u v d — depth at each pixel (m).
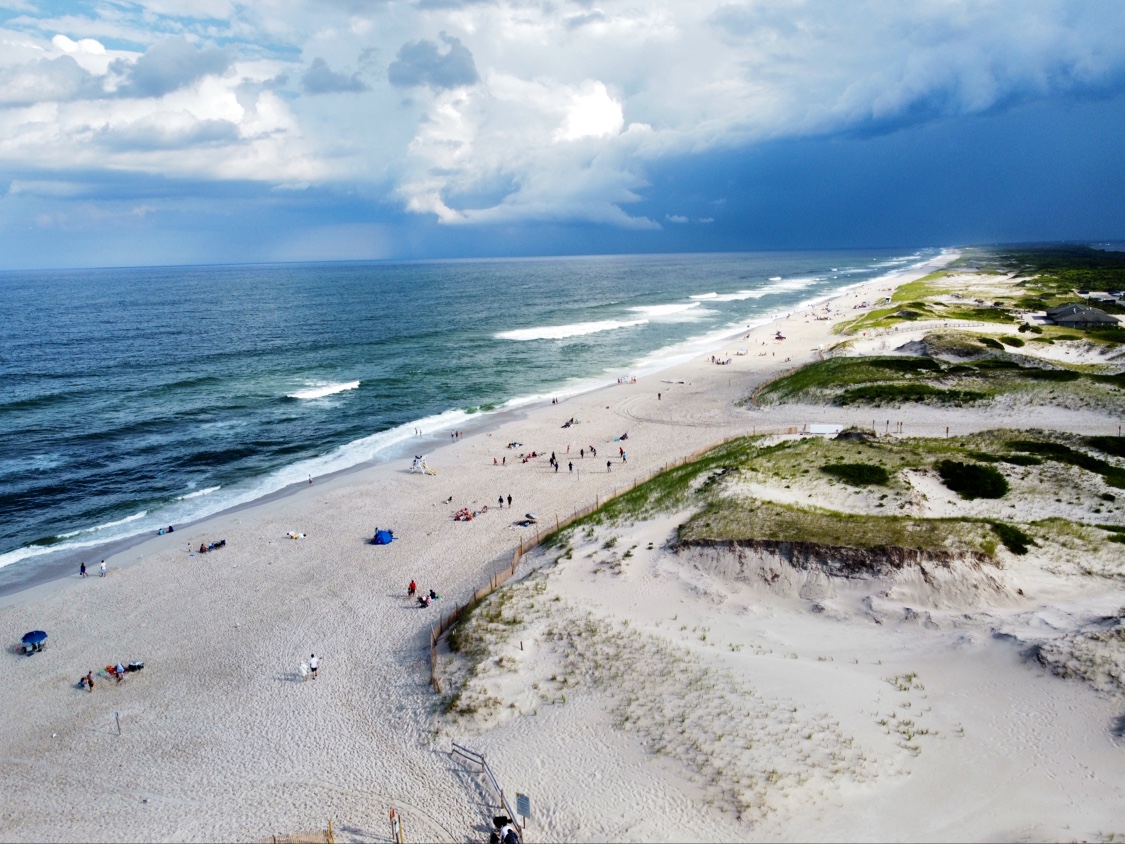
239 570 40.69
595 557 36.44
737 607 30.70
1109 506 36.81
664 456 57.22
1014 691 23.50
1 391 84.12
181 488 54.56
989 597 28.92
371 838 21.00
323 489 53.75
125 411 75.75
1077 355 81.69
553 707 25.42
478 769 23.19
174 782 24.09
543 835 19.89
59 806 23.17
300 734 26.23
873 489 39.12
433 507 49.69
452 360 106.00
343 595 37.41
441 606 35.66
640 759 22.19
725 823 19.16
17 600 37.66
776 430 59.69
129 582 39.47
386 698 28.09
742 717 23.27
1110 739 20.92
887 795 19.67
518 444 63.41
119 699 29.03
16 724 27.61
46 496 52.62
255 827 21.80
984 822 18.53
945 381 67.69
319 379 92.62
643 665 26.95
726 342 117.31
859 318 124.19
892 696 24.09
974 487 39.84
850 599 30.02
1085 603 28.00
